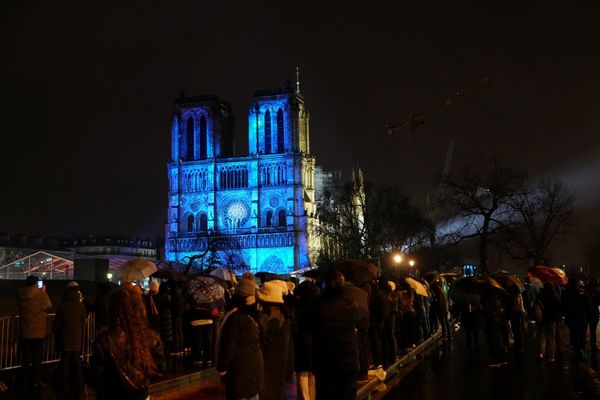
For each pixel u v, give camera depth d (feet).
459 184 279.08
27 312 73.87
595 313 104.73
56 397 67.82
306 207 625.82
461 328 168.96
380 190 456.45
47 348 92.12
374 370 76.48
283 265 605.73
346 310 47.09
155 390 72.43
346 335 46.91
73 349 67.41
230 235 613.52
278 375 52.70
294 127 627.46
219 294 89.10
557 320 96.07
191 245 622.13
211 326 96.07
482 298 95.55
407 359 96.84
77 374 63.52
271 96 634.43
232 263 518.78
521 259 287.07
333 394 46.73
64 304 67.92
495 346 93.25
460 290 109.91
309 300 60.80
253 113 636.48
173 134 651.66
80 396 66.18
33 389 72.38
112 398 36.78
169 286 95.66
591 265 402.52
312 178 650.43
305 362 58.44
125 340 37.01
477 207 277.85
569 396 68.69
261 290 53.72
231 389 43.47
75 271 151.84
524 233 290.76
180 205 639.35
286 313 54.24
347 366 46.62
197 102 650.84
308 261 605.31
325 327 46.85
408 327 104.58
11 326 85.46
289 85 636.07
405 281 107.96
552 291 95.91
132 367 36.68
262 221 623.36
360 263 75.15
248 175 630.33
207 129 646.33
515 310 101.81
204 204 635.66
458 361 98.84
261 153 626.64
